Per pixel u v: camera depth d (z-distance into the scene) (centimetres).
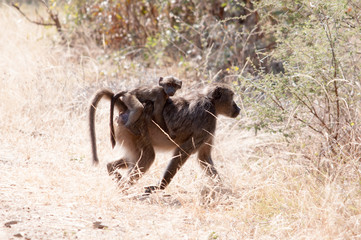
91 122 1479
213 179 1552
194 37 2948
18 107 2200
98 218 1210
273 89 1627
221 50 2747
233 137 2064
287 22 2103
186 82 2664
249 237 1185
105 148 1888
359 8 1577
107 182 1474
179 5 2980
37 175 1462
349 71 1561
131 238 1083
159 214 1307
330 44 1485
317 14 1576
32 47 2973
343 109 1588
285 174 1545
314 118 1664
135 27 3288
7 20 3322
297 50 1570
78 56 3128
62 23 3509
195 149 1548
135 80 2688
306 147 1628
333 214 1179
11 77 2416
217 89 1612
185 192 1578
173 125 1533
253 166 1703
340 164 1423
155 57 2933
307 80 1530
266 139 1905
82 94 2333
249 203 1373
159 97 1530
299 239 1139
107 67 2903
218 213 1345
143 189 1527
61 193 1362
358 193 1315
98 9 3303
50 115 2198
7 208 1189
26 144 1839
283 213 1298
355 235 1147
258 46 2667
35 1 4066
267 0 1819
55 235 1047
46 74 2647
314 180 1447
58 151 1812
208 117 1564
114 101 1515
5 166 1579
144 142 1523
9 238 984
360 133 1523
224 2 2889
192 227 1222
